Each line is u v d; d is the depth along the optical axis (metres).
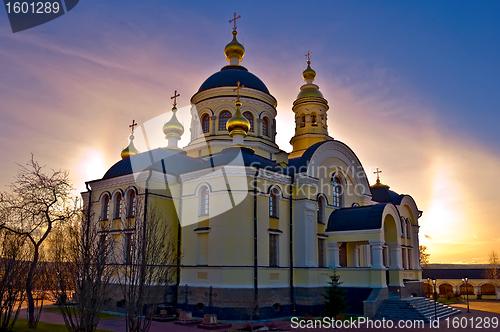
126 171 30.66
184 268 28.38
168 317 25.50
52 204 23.95
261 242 27.92
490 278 64.00
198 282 27.38
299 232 30.34
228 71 38.78
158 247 21.05
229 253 26.55
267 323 25.17
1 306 19.86
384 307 28.78
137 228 20.30
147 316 18.30
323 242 32.31
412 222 43.38
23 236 22.08
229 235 26.80
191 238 28.70
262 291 27.09
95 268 17.38
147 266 18.77
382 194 43.66
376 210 31.20
